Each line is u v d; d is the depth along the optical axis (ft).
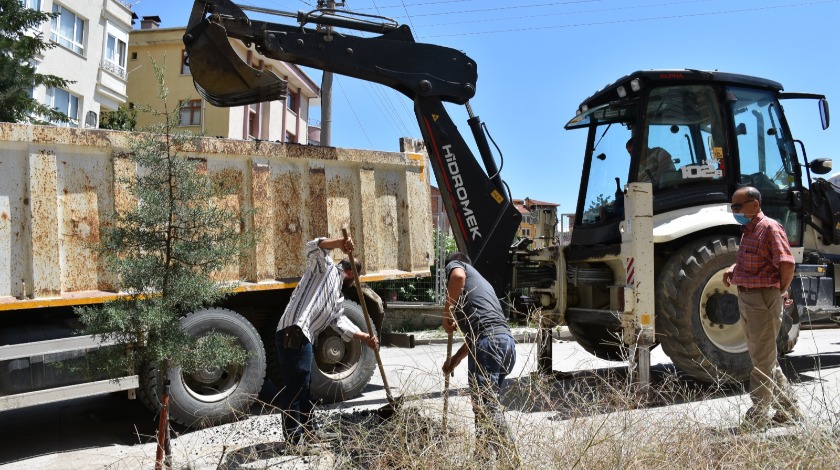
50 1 69.10
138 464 16.48
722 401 16.81
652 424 12.12
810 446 11.50
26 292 17.49
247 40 22.07
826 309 24.18
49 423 21.11
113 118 77.56
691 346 21.39
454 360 15.98
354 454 12.70
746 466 11.30
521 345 25.30
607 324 22.12
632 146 23.32
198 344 15.08
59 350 17.26
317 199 22.63
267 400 23.07
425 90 23.21
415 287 40.42
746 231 17.42
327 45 22.47
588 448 11.07
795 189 24.40
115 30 80.43
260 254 21.17
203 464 15.46
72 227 18.21
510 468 11.23
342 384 22.68
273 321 22.15
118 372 14.57
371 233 23.86
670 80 22.76
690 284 21.43
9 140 17.39
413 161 25.14
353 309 23.03
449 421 12.22
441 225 40.88
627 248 20.83
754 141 23.84
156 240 14.43
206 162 20.39
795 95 25.17
